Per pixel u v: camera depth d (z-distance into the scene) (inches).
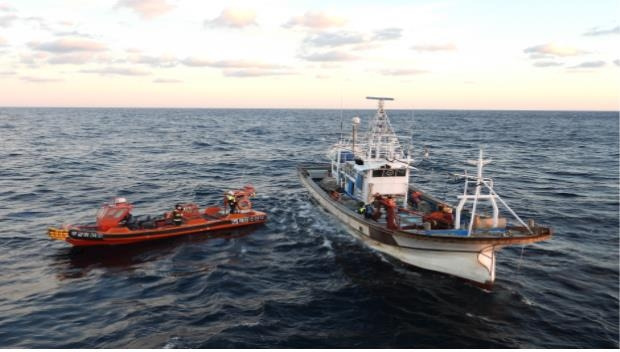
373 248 779.4
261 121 6555.1
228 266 687.1
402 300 578.2
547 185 1406.3
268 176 1562.5
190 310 541.3
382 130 857.5
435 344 471.2
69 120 5826.8
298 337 480.4
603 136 3619.6
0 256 714.8
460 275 647.1
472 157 2145.7
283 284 625.6
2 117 6476.4
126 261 705.0
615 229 896.3
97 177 1469.0
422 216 743.7
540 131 4311.0
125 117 7539.4
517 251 765.9
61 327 497.0
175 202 1122.7
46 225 893.2
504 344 472.7
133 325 501.4
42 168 1631.4
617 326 512.1
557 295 593.9
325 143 2918.3
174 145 2652.6
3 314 524.7
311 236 850.1
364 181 831.7
